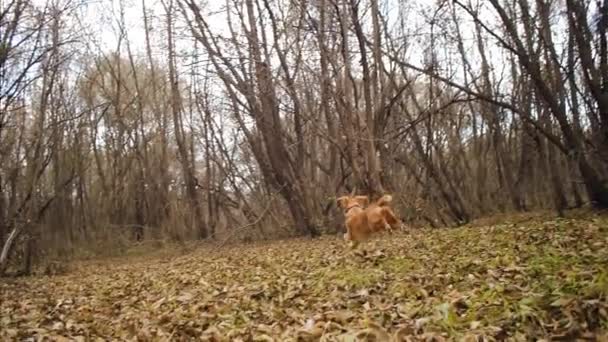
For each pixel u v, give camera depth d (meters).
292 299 8.38
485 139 29.17
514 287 6.85
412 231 16.50
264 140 27.20
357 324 6.03
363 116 22.02
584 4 16.30
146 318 8.13
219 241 28.77
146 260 24.91
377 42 21.28
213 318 7.52
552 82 19.72
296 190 26.42
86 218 35.31
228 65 24.95
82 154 33.09
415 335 5.41
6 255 19.56
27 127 27.42
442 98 26.73
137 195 36.69
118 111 36.22
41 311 10.38
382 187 20.17
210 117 34.22
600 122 16.95
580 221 15.25
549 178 23.70
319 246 18.22
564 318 5.40
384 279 9.05
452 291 7.29
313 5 22.48
